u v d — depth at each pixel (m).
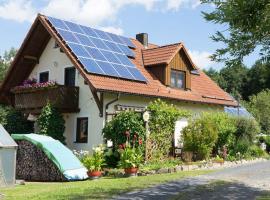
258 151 26.58
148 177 16.17
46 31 26.23
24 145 19.48
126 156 18.00
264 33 8.13
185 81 28.45
